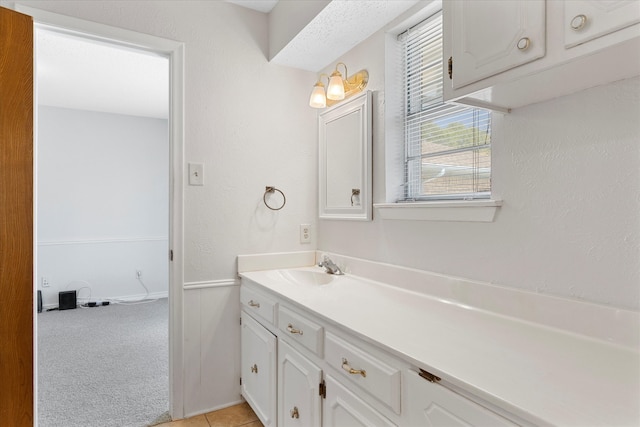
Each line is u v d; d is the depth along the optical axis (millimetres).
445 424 812
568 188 1053
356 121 1944
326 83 2223
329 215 2184
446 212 1420
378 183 1820
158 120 4809
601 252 981
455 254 1403
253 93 2127
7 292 1391
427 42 1683
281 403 1601
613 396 699
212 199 2012
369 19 1729
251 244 2123
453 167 1554
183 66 1926
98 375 2469
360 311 1298
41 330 3414
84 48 2652
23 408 1429
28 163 1436
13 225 1401
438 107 1623
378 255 1812
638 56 773
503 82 941
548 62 828
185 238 1944
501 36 928
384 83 1781
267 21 2182
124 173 4594
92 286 4410
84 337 3232
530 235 1150
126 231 4598
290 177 2246
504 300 1213
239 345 2100
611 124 956
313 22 1746
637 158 910
